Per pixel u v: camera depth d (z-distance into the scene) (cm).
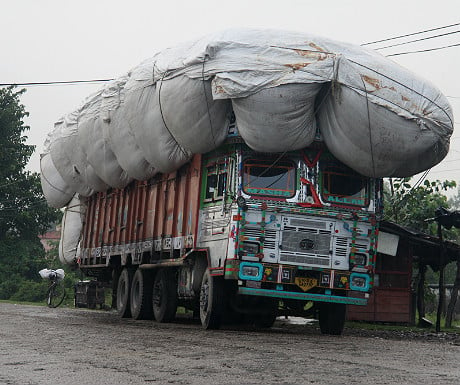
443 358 856
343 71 1126
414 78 1170
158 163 1400
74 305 2906
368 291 1247
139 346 910
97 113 1645
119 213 1828
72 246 2200
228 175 1224
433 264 1944
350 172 1257
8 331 1162
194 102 1178
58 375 643
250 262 1191
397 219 2188
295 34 1165
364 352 903
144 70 1342
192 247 1338
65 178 1969
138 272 1695
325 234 1228
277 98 1114
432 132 1152
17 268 4506
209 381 609
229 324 1535
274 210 1205
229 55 1141
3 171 4641
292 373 665
